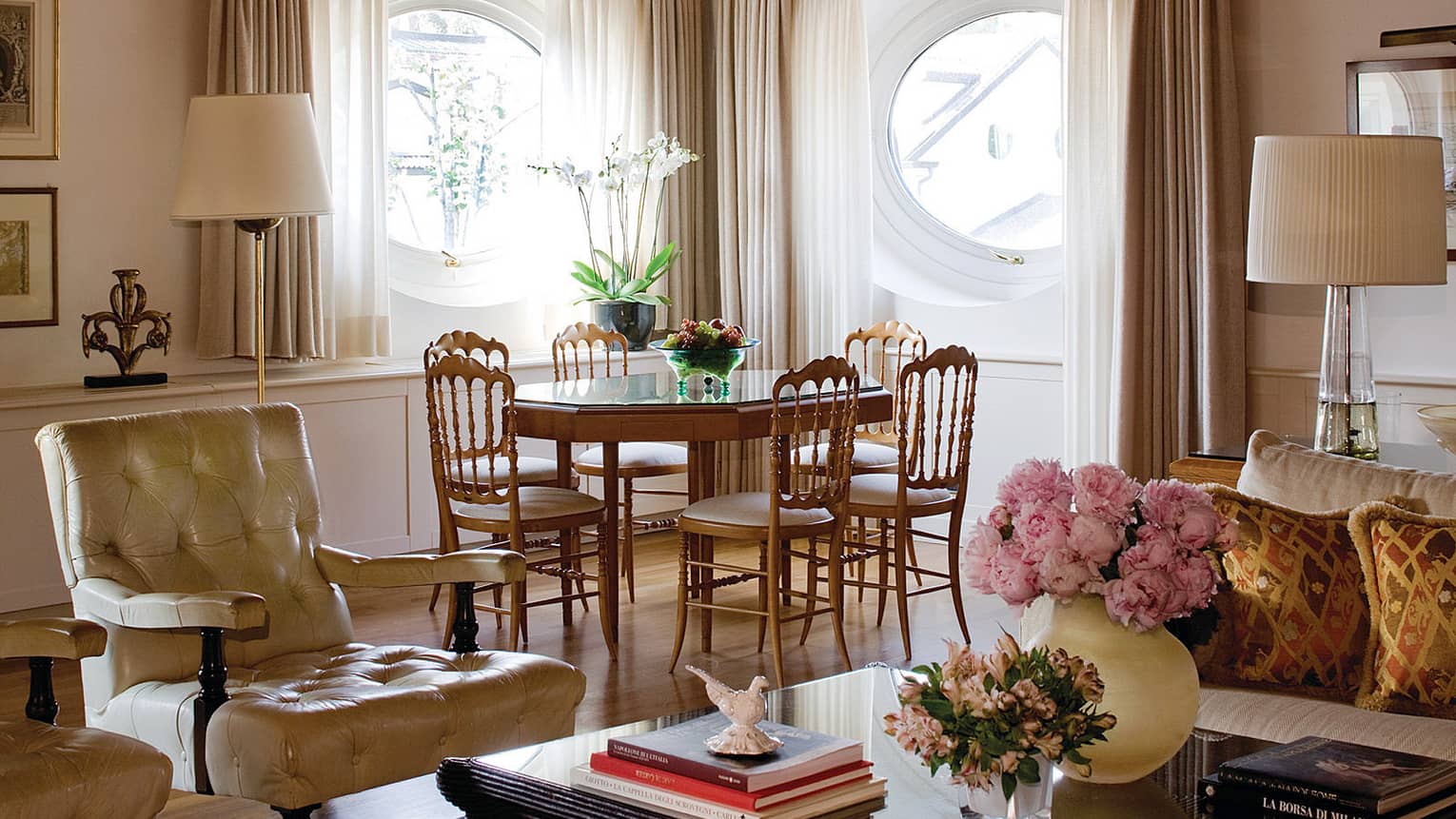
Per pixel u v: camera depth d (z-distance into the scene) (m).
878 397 5.12
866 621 5.27
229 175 4.37
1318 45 5.40
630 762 2.26
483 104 6.86
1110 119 5.80
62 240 5.32
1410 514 2.96
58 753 2.57
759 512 4.59
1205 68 5.39
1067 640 2.13
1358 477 3.21
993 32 6.84
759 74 6.86
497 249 6.92
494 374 4.58
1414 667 2.84
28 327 5.25
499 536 5.27
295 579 3.54
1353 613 2.99
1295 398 5.48
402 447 5.91
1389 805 2.03
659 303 6.72
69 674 4.62
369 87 5.98
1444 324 5.20
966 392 4.87
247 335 5.53
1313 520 3.08
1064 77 5.89
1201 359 5.49
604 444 4.83
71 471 3.29
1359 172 3.79
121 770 2.59
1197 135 5.45
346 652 3.43
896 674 3.09
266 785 2.77
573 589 5.52
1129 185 5.55
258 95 4.39
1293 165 3.86
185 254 5.63
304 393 5.59
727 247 7.06
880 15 7.08
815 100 6.83
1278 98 5.50
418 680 3.11
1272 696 2.97
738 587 5.83
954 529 4.93
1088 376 5.96
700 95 7.14
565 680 3.22
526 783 2.38
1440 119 5.17
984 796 2.00
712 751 2.22
